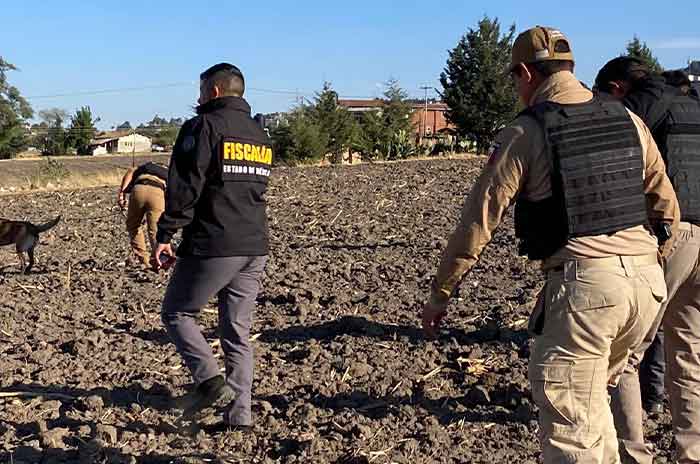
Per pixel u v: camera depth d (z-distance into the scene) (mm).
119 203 9398
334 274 9891
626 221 3363
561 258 3367
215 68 4797
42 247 13078
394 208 16594
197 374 4832
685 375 4391
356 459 4703
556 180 3330
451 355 6641
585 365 3350
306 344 6977
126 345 6918
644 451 4309
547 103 3430
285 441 4969
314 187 20797
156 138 74875
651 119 4402
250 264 4875
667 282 4312
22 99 66188
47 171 27547
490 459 4773
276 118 36188
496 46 47969
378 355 6613
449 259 3467
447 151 43875
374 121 38531
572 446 3354
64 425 5273
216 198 4668
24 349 6824
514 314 7609
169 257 4809
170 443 4957
